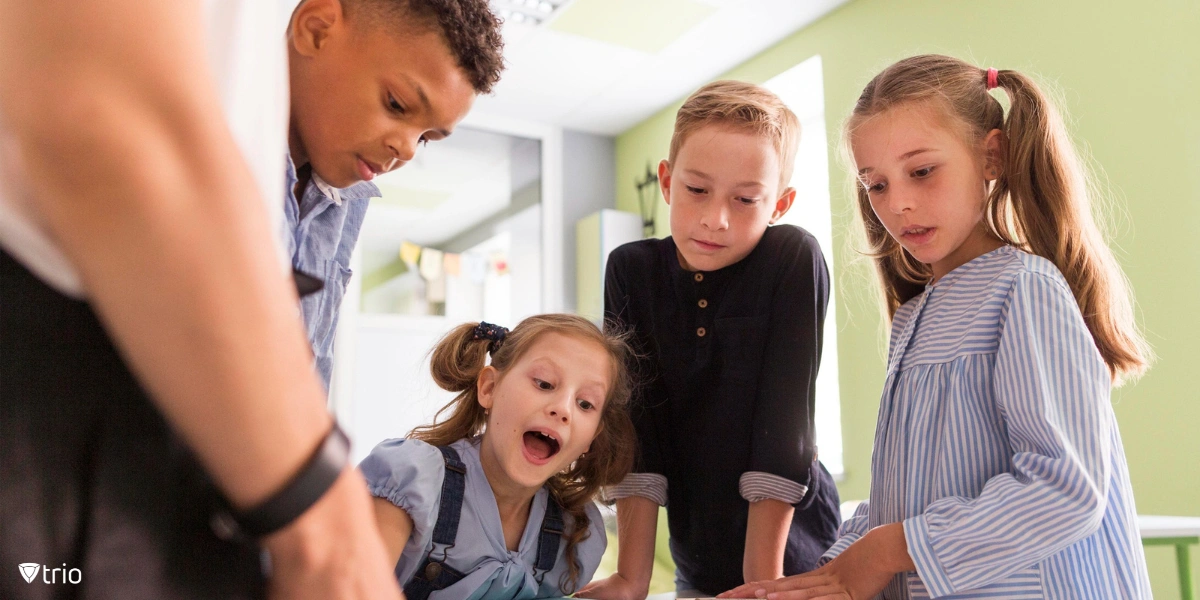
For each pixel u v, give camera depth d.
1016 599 0.73
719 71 3.53
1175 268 2.00
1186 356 1.97
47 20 0.24
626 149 4.20
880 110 0.89
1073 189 0.90
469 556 0.86
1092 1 2.20
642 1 2.96
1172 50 2.02
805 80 3.28
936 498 0.81
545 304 4.00
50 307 0.26
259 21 0.34
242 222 0.26
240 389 0.26
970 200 0.87
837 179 2.93
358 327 3.69
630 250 1.22
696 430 1.12
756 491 1.01
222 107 0.28
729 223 1.06
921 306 0.91
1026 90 0.91
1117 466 0.79
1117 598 0.77
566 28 3.15
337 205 0.82
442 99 0.68
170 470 0.28
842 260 2.86
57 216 0.24
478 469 0.91
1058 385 0.73
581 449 0.94
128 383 0.28
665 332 1.14
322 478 0.28
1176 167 2.01
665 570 3.34
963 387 0.81
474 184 3.97
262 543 0.28
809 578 0.79
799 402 1.03
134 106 0.24
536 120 4.07
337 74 0.66
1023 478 0.72
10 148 0.24
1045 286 0.78
